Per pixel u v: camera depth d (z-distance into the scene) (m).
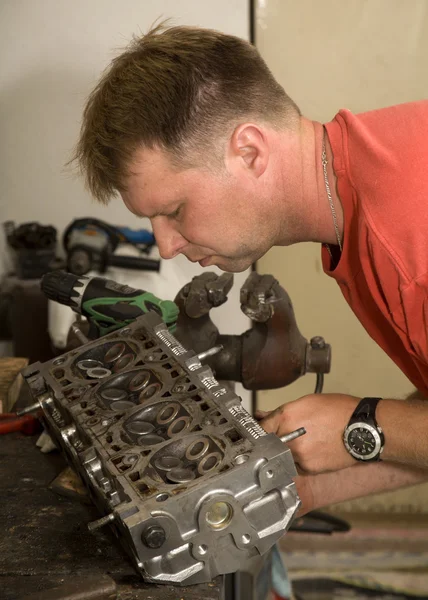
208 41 0.98
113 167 0.98
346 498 1.23
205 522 0.82
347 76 1.96
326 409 1.02
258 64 1.00
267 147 0.98
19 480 1.12
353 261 1.07
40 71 2.01
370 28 1.91
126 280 2.00
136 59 0.97
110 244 2.00
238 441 0.87
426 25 1.90
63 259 2.11
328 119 2.01
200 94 0.94
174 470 0.86
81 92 2.02
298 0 1.90
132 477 0.86
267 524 0.85
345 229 1.03
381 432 0.98
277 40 1.94
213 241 1.03
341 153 0.98
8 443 1.24
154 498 0.81
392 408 0.99
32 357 2.09
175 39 0.98
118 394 1.03
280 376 1.33
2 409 1.32
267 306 1.27
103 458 0.89
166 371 1.04
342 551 2.23
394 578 2.14
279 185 1.02
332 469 1.04
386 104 1.98
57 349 1.89
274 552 1.60
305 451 1.01
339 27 1.92
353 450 1.00
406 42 1.92
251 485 0.83
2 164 2.08
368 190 0.94
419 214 0.88
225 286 1.29
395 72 1.95
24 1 1.94
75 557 0.93
